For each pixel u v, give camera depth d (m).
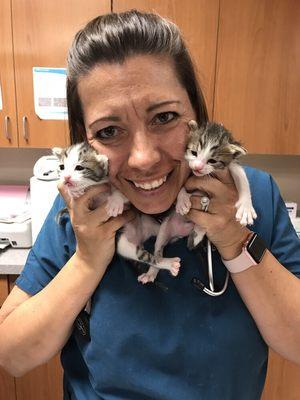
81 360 0.80
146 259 0.71
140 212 0.74
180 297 0.70
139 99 0.59
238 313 0.70
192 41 1.55
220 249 0.67
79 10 1.50
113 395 0.73
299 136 1.67
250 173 0.80
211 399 0.70
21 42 1.53
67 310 0.72
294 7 1.53
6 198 1.72
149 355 0.69
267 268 0.67
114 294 0.72
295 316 0.68
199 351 0.68
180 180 0.69
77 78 0.64
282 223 0.78
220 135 0.70
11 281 1.46
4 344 0.76
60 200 0.87
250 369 0.71
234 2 1.52
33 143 1.65
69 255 0.81
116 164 0.67
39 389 1.59
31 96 1.59
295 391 1.59
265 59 1.57
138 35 0.59
